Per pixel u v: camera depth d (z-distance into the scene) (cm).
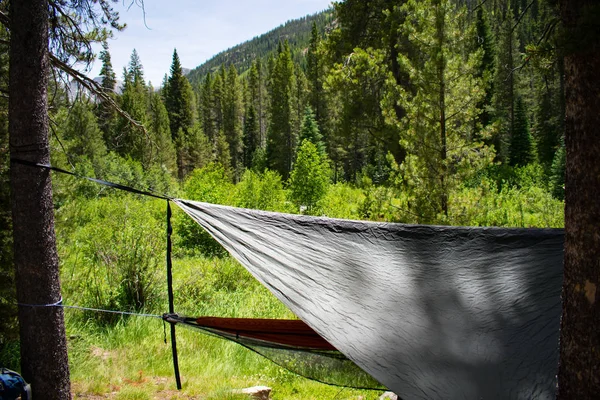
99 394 594
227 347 809
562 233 511
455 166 945
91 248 1063
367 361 353
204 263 1355
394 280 461
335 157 5416
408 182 955
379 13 2048
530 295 427
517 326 390
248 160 7362
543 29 356
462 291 442
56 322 453
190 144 6034
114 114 712
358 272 470
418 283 457
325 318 396
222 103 9244
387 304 423
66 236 748
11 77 436
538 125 4175
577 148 285
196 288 1098
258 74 9969
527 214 1800
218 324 467
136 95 5309
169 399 603
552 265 465
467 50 974
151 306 957
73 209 723
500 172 3188
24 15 428
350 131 2092
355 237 531
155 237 1064
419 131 940
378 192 1016
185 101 7356
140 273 961
